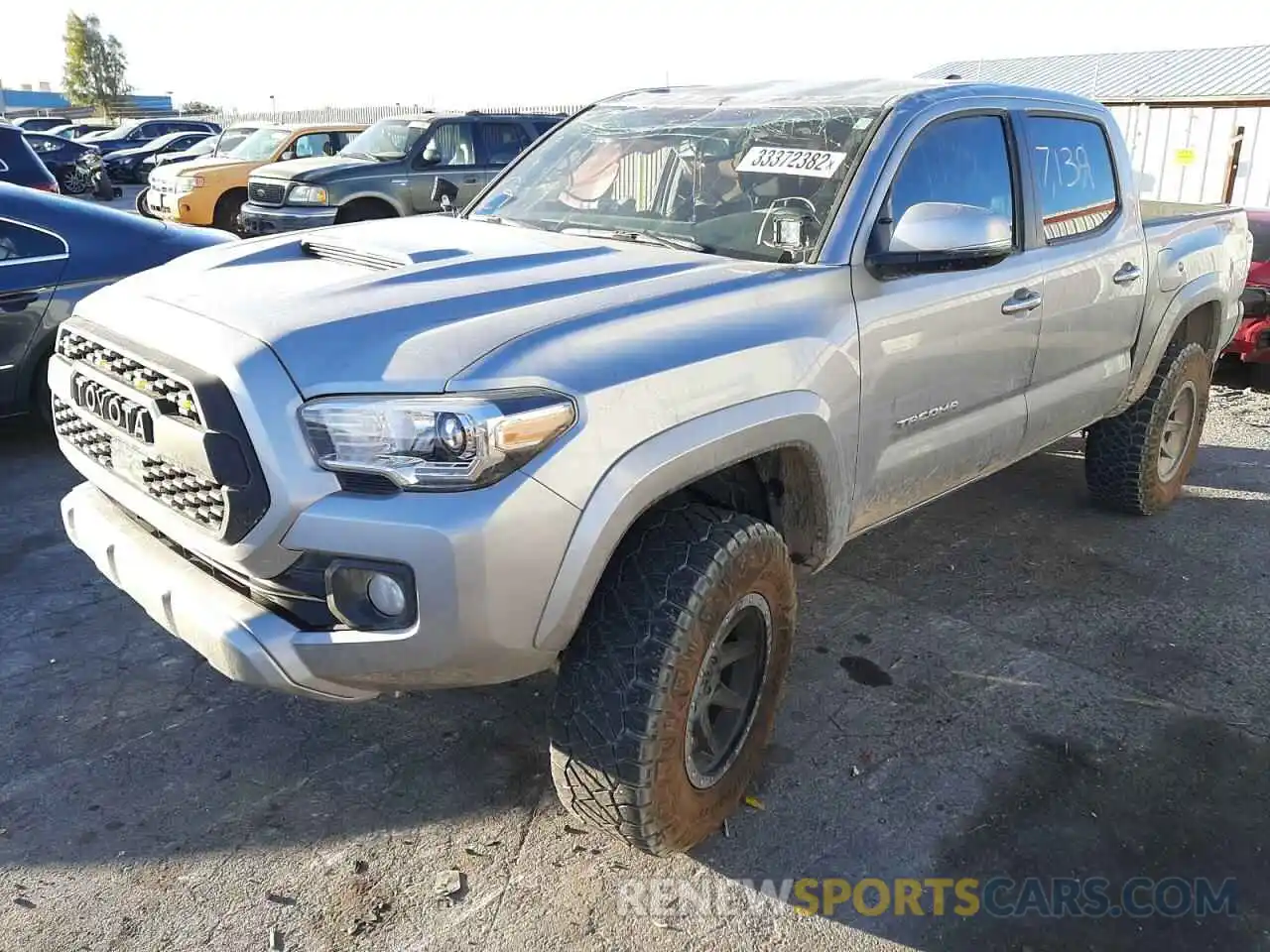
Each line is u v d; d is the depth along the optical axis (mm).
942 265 3059
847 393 2939
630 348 2430
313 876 2625
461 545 2117
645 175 3584
